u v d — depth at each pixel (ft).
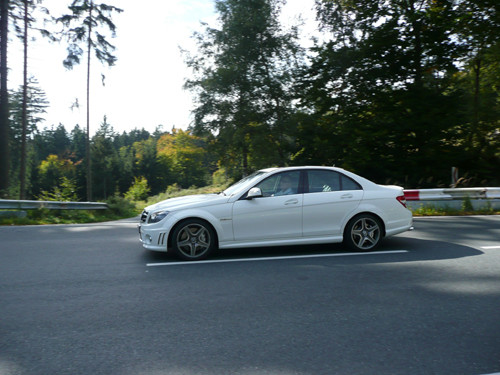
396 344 11.16
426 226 33.27
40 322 13.01
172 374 9.62
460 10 66.85
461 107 67.51
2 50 66.54
